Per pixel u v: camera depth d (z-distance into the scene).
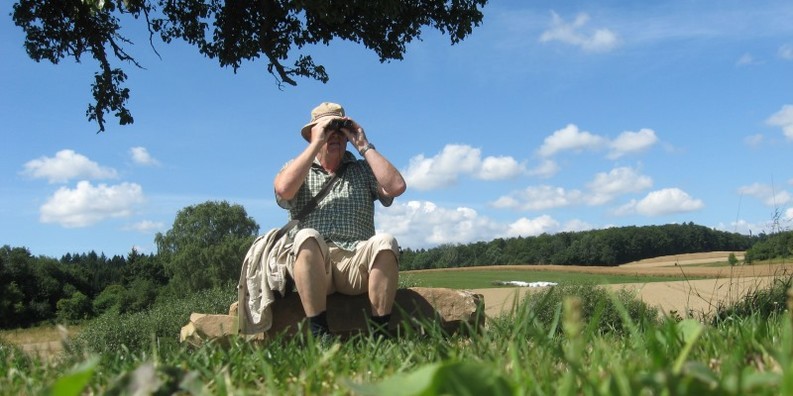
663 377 1.03
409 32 11.75
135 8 11.09
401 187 4.36
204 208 63.12
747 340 1.97
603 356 1.87
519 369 1.48
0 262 47.41
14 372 2.30
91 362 1.12
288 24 11.83
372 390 1.00
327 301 4.24
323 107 4.55
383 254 4.02
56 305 46.66
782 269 5.42
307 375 1.81
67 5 11.38
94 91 11.77
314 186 4.40
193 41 12.07
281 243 4.17
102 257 84.94
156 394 1.40
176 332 10.99
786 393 0.93
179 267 51.88
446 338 2.62
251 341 2.72
